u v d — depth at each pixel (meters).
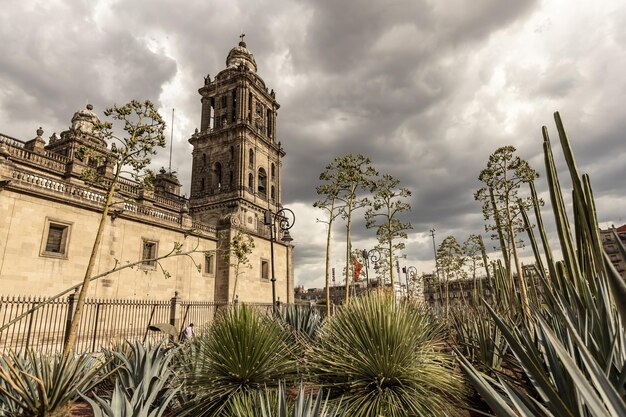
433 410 5.18
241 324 6.38
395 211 22.59
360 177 20.27
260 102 59.88
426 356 6.22
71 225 23.05
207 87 59.41
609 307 3.21
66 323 15.27
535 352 3.56
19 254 20.12
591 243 4.42
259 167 55.09
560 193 5.55
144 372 6.65
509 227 12.47
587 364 1.80
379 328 5.81
